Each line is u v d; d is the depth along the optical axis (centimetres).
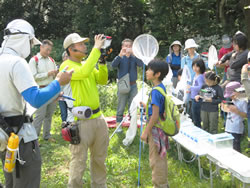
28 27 240
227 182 375
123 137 555
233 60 500
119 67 547
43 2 1916
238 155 344
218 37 1475
